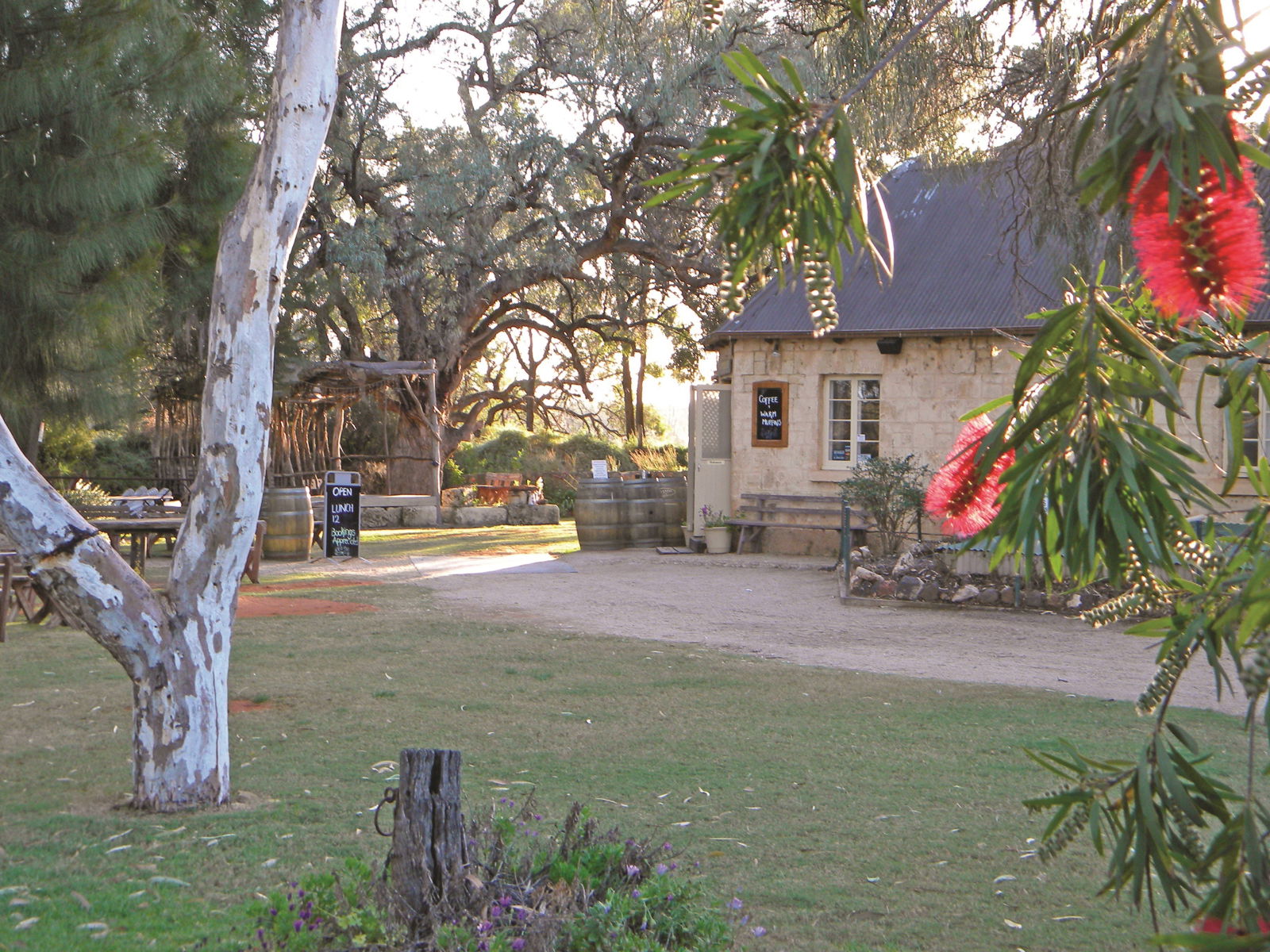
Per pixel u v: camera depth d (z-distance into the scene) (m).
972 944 4.04
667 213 26.02
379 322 32.94
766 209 1.33
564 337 32.00
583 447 34.22
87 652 9.77
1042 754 1.75
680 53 16.33
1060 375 1.35
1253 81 1.22
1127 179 1.17
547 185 26.31
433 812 3.37
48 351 11.44
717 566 16.84
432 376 25.92
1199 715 7.59
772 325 17.73
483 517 27.58
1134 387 1.31
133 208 11.86
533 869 3.48
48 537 5.27
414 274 25.62
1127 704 7.96
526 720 7.44
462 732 7.08
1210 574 1.55
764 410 18.17
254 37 16.47
